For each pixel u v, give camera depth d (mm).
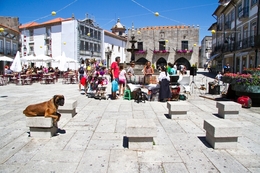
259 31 19297
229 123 4039
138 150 3812
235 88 8258
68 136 4504
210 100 9195
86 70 12031
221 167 3223
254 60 19953
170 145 4051
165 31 41188
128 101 8695
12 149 3836
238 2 25250
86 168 3174
